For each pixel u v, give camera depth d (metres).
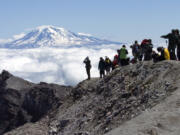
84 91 41.44
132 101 26.34
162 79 24.69
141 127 15.02
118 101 29.11
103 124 27.70
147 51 32.41
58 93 58.44
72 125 34.47
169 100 17.72
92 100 36.06
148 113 16.73
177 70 24.36
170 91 21.19
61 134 35.09
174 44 27.66
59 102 44.81
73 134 31.77
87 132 29.09
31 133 39.84
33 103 59.31
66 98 44.34
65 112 40.06
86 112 34.19
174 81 22.70
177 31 27.64
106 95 33.28
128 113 24.94
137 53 35.00
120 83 32.34
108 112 28.89
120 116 25.91
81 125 32.25
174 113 15.55
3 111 60.47
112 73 36.78
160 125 14.67
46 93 59.03
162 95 21.61
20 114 59.28
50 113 44.00
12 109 59.81
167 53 27.86
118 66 39.12
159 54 28.86
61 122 37.34
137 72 30.86
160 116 15.63
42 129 39.81
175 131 13.99
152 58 30.20
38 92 59.62
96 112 31.92
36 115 58.38
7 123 59.09
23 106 59.88
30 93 60.25
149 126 14.80
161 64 27.39
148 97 23.75
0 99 61.28
